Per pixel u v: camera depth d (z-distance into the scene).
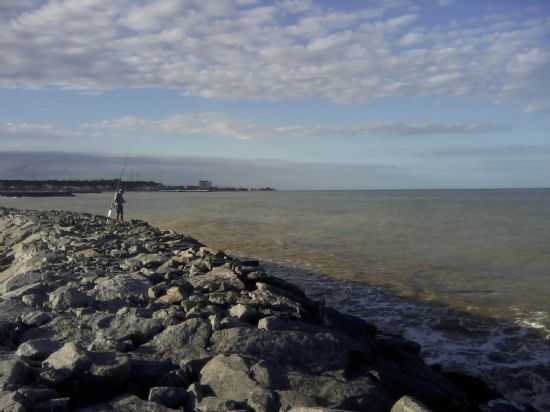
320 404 4.48
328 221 38.94
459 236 27.95
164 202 81.69
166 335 5.82
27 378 4.43
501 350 9.28
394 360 7.41
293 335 5.75
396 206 69.88
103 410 4.14
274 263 18.39
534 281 15.26
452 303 12.57
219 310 6.95
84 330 6.20
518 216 46.47
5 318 6.59
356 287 14.34
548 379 8.05
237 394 4.58
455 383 7.67
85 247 13.54
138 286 8.31
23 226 19.62
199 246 15.41
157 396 4.38
